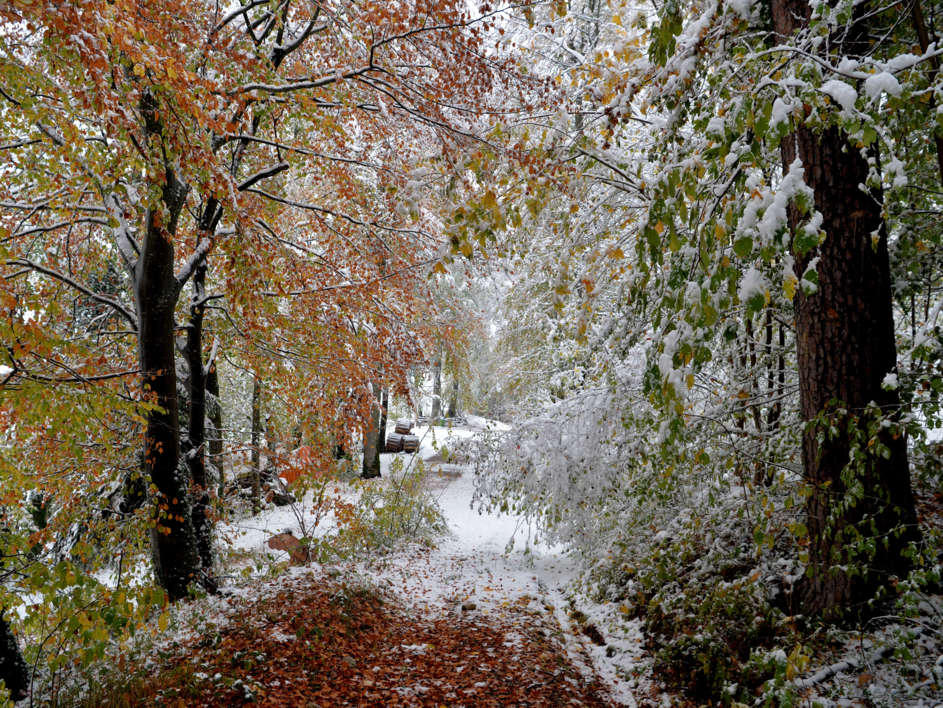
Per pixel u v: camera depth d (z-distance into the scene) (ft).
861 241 12.92
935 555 11.71
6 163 22.00
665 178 8.33
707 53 11.19
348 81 23.03
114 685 14.98
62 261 28.45
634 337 19.08
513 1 19.49
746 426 22.03
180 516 23.18
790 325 19.34
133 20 13.74
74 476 23.03
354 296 29.86
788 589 15.15
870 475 12.85
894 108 8.00
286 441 33.32
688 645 15.96
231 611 20.51
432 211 30.27
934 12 13.19
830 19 8.00
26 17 12.74
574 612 24.80
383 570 31.91
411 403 35.58
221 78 20.49
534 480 27.27
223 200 18.93
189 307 29.66
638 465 23.27
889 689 10.73
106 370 23.38
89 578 10.76
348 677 17.48
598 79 16.02
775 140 6.87
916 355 10.40
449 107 20.88
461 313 36.86
